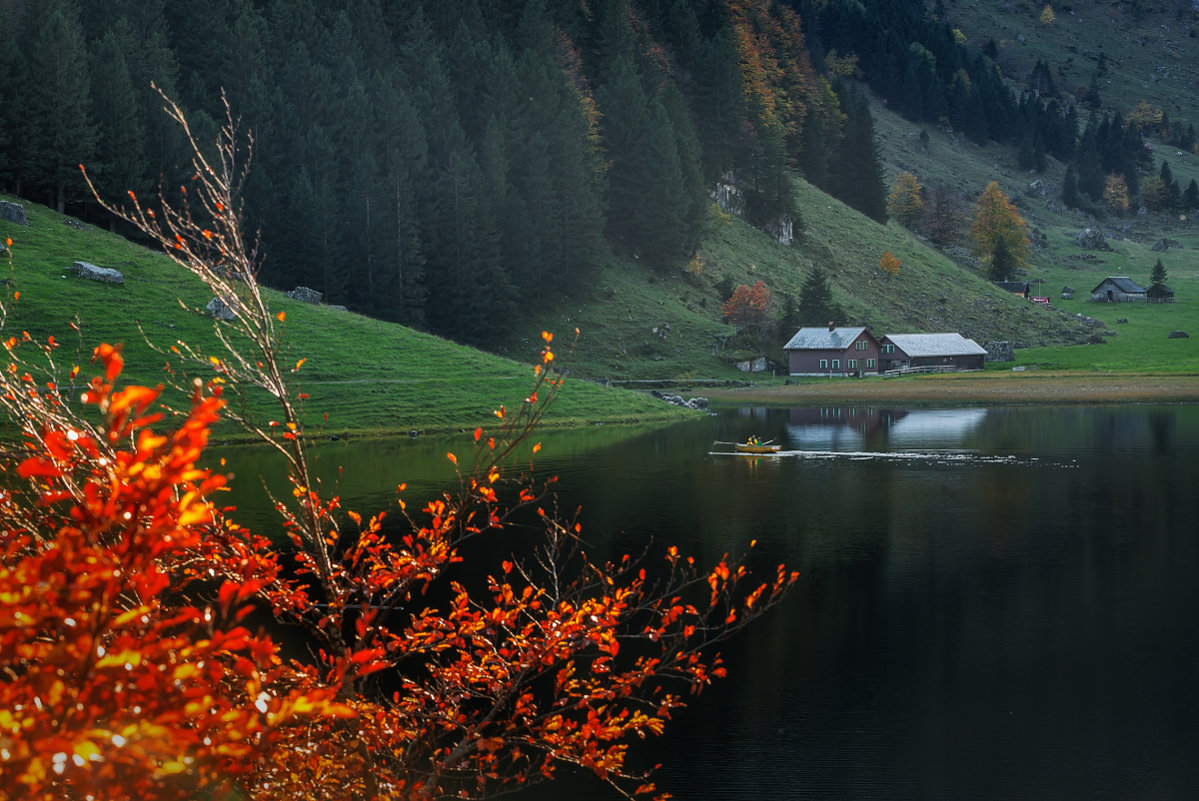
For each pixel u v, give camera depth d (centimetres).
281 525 4712
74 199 12962
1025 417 11519
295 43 17988
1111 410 12169
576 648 1149
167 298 10488
